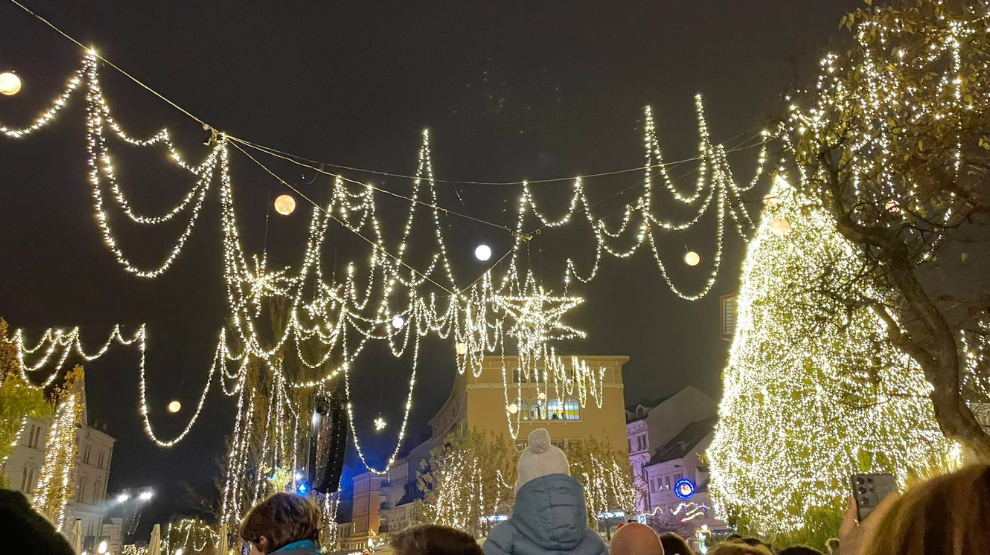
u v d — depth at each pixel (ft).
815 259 40.09
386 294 50.49
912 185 24.91
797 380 43.24
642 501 138.10
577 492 10.38
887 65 23.88
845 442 39.78
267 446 79.30
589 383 140.56
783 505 46.55
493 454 121.80
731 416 55.93
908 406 36.45
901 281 25.44
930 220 25.64
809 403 42.32
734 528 56.65
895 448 36.96
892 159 25.03
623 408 140.26
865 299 27.66
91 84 25.34
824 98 27.58
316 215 45.70
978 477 3.81
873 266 26.43
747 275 50.26
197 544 119.55
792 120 28.86
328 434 56.85
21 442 102.89
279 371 76.23
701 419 169.17
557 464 10.75
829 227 39.01
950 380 24.27
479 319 67.26
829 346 38.55
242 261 44.65
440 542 9.25
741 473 53.62
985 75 23.24
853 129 26.11
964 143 24.06
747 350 51.44
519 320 70.79
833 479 40.75
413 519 157.48
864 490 6.47
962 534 3.58
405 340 65.26
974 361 28.43
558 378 139.85
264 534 11.53
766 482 49.01
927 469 5.18
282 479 72.49
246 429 78.64
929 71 24.47
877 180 26.32
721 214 39.47
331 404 57.41
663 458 157.28
